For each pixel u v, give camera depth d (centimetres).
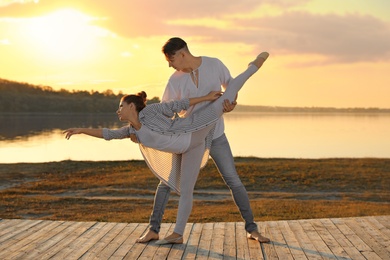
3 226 599
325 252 487
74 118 18762
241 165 2664
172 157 513
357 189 2092
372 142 8888
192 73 500
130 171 2562
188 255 479
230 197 1822
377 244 513
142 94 493
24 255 483
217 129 511
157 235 530
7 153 6084
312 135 11144
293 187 2136
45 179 2352
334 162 2823
